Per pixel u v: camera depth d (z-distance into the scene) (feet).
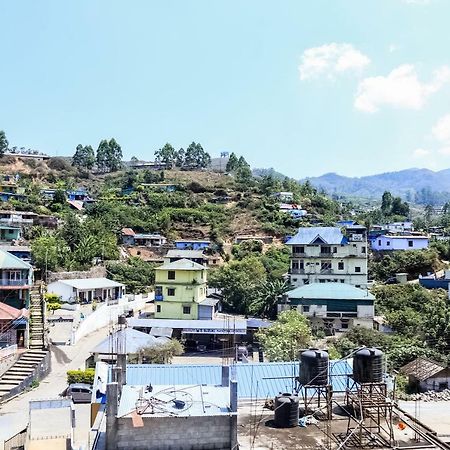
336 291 218.59
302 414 71.87
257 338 182.70
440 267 320.09
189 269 222.28
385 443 61.57
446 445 59.06
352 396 70.59
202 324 198.59
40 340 162.61
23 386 136.56
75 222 325.21
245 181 556.51
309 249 255.91
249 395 81.46
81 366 158.51
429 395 95.30
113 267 291.79
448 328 169.48
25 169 580.30
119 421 57.06
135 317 226.99
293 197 511.81
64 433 94.99
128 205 444.55
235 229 411.75
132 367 89.86
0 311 155.02
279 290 231.91
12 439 94.02
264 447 61.82
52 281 246.88
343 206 637.30
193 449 57.93
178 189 508.94
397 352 152.66
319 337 195.21
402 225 465.06
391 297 239.71
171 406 60.80
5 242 267.59
